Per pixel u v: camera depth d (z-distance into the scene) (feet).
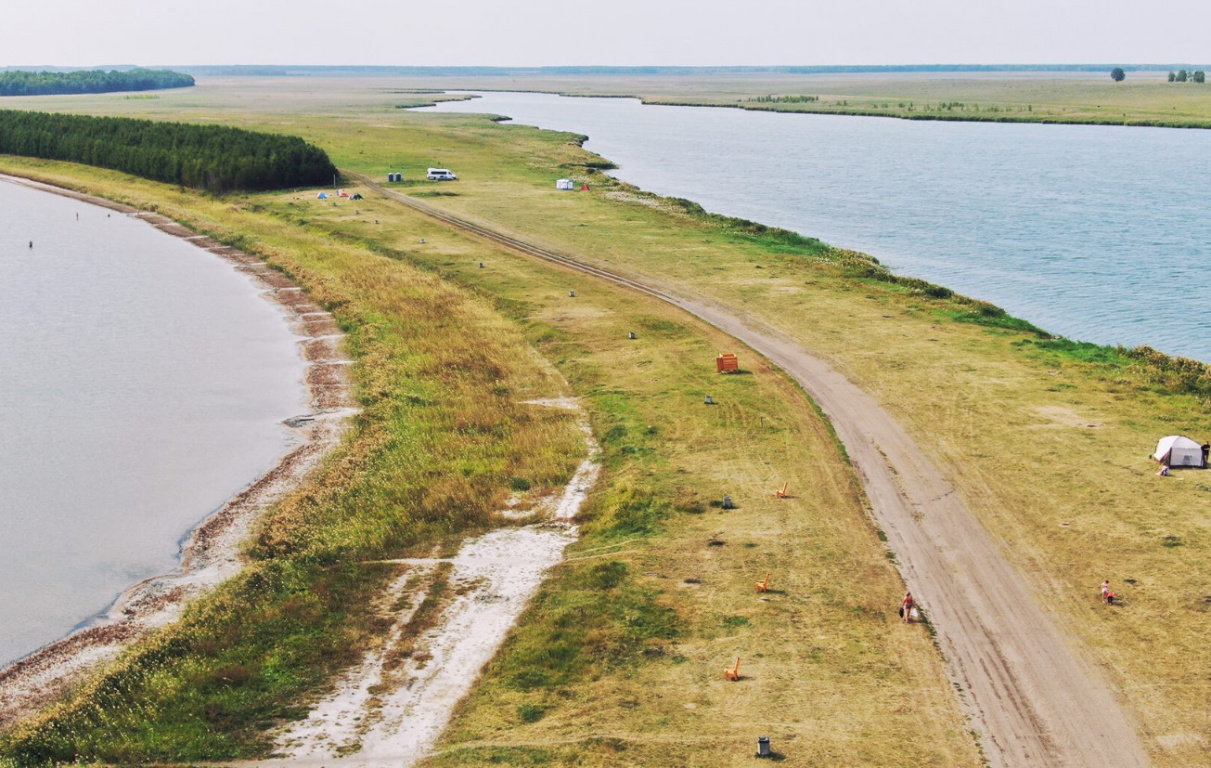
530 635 139.54
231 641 141.18
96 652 142.61
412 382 242.78
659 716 120.26
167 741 119.55
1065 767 110.42
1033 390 228.84
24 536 177.27
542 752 113.60
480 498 184.03
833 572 153.48
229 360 270.05
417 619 145.48
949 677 127.54
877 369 244.01
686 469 190.60
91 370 262.67
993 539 162.81
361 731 120.67
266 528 176.35
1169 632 135.74
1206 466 186.80
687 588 149.79
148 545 174.19
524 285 323.16
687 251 371.15
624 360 253.24
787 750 112.78
